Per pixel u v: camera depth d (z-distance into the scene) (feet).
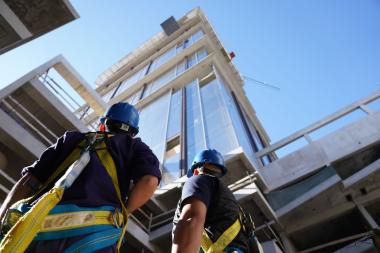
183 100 54.65
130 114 8.20
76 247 4.79
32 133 27.48
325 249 25.57
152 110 61.26
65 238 4.84
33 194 6.34
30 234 4.20
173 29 125.29
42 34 22.03
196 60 75.87
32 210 4.38
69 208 5.19
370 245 20.36
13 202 6.18
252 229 8.89
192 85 61.41
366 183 23.67
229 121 37.91
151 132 50.26
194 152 36.27
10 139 21.06
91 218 5.24
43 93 25.96
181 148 38.65
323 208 24.45
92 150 6.44
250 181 23.91
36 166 6.61
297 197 24.58
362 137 26.86
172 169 35.50
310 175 27.09
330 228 24.71
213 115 42.47
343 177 26.78
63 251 4.72
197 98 52.54
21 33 20.75
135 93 83.46
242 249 7.93
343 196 24.14
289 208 23.79
